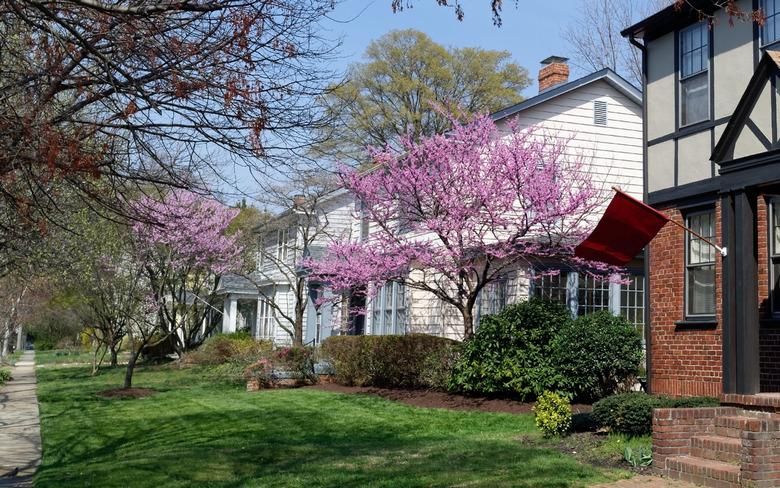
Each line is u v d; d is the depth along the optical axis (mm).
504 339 15281
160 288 25406
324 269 18891
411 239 20469
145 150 7715
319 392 19297
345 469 9664
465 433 12602
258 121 6609
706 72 13273
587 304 18562
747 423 7922
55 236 12172
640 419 10477
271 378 21688
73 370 32094
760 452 7840
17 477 10734
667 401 10594
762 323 11664
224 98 6539
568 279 18406
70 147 6266
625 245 11961
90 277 21422
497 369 15086
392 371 18453
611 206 11305
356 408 16078
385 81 40656
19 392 23141
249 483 9180
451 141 16625
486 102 40906
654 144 14234
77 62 6461
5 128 6238
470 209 15930
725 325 10750
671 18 13781
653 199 14078
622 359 13844
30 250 10859
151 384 23703
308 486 8867
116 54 6504
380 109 39312
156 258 24891
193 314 34688
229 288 34625
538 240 17062
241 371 24547
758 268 11805
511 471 9039
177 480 9523
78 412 17422
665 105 14055
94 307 25984
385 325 23078
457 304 16953
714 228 12836
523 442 11242
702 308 12953
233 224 30547
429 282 19047
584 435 11109
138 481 9531
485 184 15883
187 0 6230
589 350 14008
